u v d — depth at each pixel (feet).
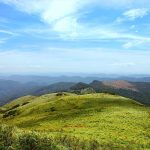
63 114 303.07
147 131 196.54
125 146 143.43
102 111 289.74
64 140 103.35
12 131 88.69
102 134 176.04
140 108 326.24
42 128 235.40
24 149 78.59
